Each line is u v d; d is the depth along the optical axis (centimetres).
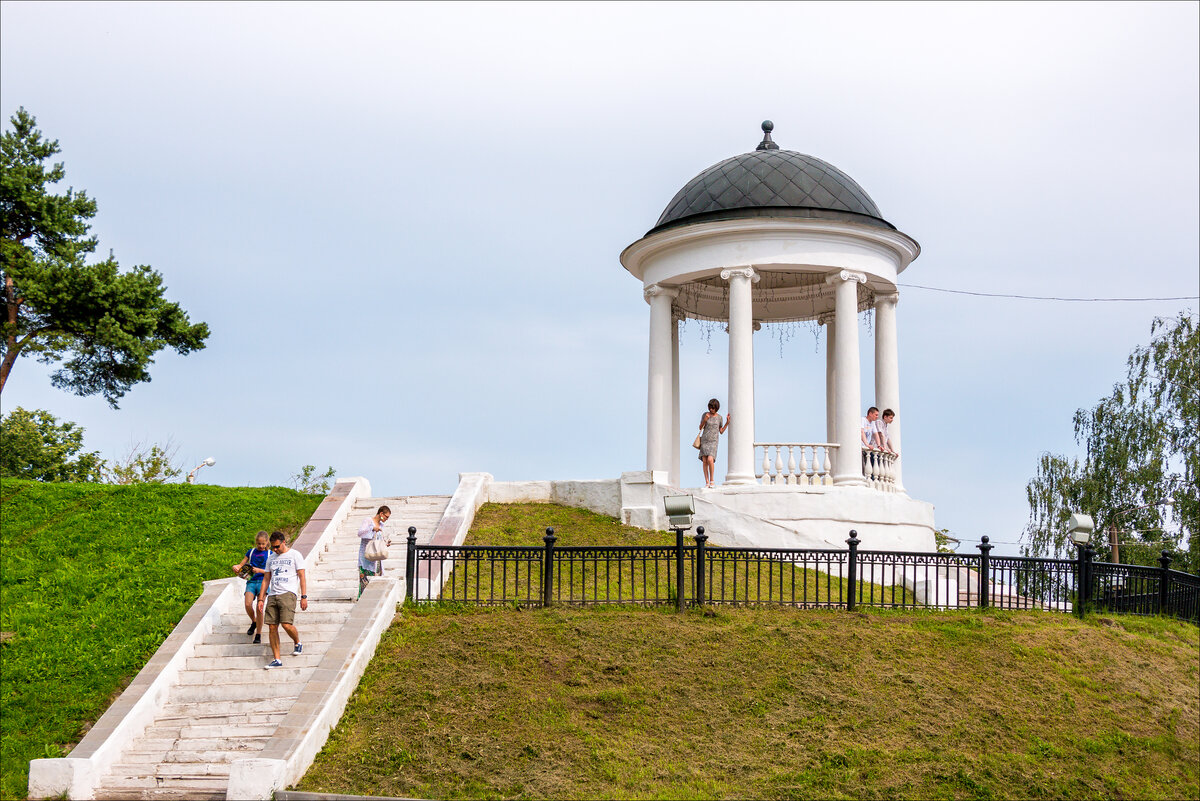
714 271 2270
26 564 1966
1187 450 3195
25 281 2855
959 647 1527
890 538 2156
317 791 1200
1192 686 1534
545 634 1516
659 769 1241
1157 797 1272
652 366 2361
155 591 1836
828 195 2262
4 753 1377
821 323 2648
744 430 2175
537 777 1221
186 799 1233
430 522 2105
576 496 2195
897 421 2361
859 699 1378
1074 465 3356
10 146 3039
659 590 1764
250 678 1432
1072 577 1767
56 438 4359
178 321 3122
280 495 2373
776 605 1634
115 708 1358
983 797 1221
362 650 1427
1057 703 1419
